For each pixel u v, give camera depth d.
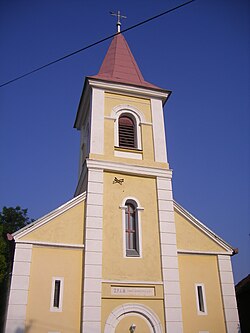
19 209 37.12
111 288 15.20
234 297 16.66
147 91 20.75
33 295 14.26
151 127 19.98
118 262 15.83
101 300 14.82
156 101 20.97
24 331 13.55
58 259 15.21
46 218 15.75
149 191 18.09
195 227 17.89
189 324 15.56
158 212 17.62
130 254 16.30
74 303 14.57
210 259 17.38
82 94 21.14
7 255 26.27
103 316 14.59
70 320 14.23
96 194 16.95
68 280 14.94
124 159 18.42
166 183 18.47
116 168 17.88
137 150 18.94
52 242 15.37
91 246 15.70
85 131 21.97
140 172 18.22
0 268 24.47
